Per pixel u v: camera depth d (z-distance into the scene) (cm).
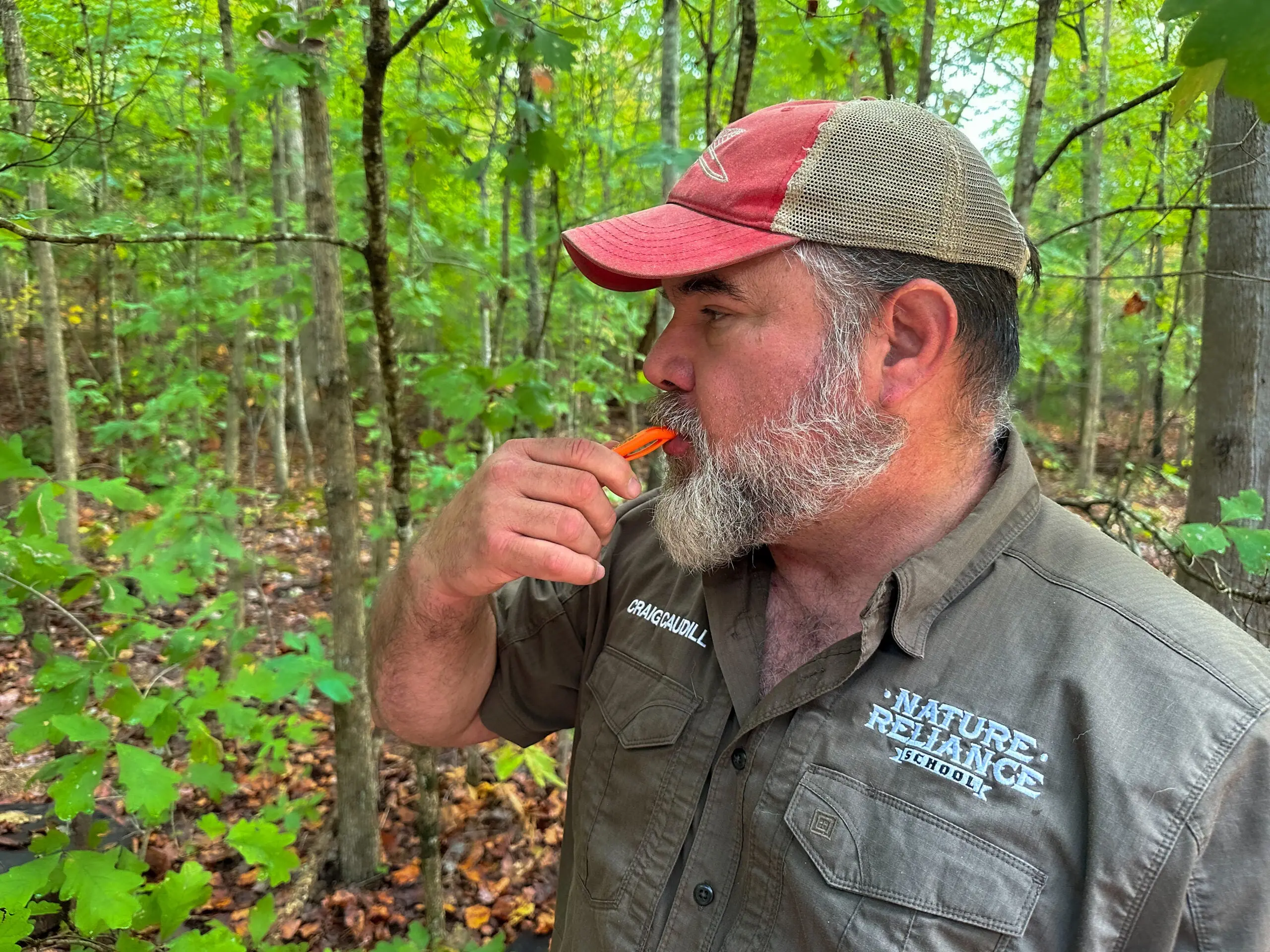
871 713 79
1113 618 76
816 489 86
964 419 89
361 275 440
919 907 70
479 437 427
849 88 279
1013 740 72
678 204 92
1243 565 168
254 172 545
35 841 139
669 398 95
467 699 119
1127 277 183
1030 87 190
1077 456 996
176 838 210
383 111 143
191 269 405
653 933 87
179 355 582
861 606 92
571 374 489
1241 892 65
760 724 85
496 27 141
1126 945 66
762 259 84
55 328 394
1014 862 69
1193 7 46
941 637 80
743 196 84
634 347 661
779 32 251
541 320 332
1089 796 68
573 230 95
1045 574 81
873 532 91
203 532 193
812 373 84
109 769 281
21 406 778
